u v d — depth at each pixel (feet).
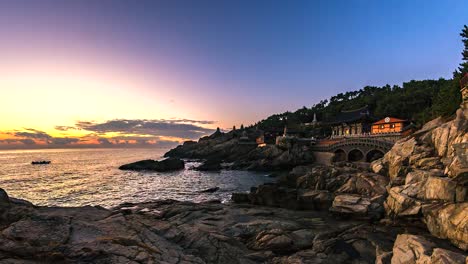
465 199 65.31
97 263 35.22
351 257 57.62
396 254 51.16
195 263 42.11
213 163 319.68
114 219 51.65
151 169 296.51
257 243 63.98
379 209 90.53
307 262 54.34
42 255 34.86
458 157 67.87
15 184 200.23
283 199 116.98
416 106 277.44
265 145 345.51
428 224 70.79
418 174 87.10
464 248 54.44
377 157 191.93
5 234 38.93
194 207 102.42
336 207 95.81
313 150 270.05
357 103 418.10
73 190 176.14
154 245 44.83
